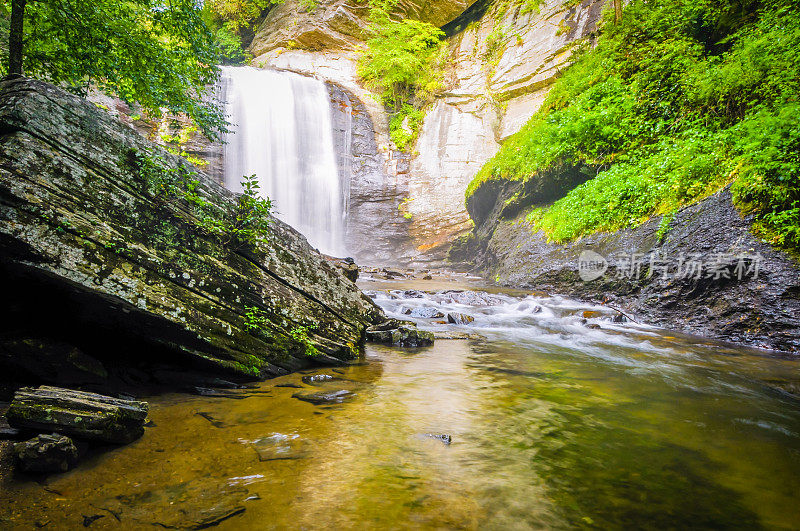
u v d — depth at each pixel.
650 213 9.30
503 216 16.14
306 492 2.04
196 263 3.65
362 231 25.59
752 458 2.62
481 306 9.62
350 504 1.95
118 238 3.14
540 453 2.59
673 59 10.95
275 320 4.20
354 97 27.34
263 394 3.52
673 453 2.66
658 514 1.97
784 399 3.84
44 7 4.31
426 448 2.59
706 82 9.63
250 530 1.73
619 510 1.99
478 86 25.69
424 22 28.16
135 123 17.67
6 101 2.95
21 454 2.02
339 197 25.53
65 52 4.56
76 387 3.06
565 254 11.09
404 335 5.87
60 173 2.96
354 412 3.17
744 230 7.08
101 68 4.79
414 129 26.98
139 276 3.21
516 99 23.77
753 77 8.86
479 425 3.01
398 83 28.27
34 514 1.76
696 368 4.92
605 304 9.02
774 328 6.09
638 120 11.16
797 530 1.88
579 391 3.94
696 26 11.69
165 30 5.24
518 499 2.05
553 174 13.40
